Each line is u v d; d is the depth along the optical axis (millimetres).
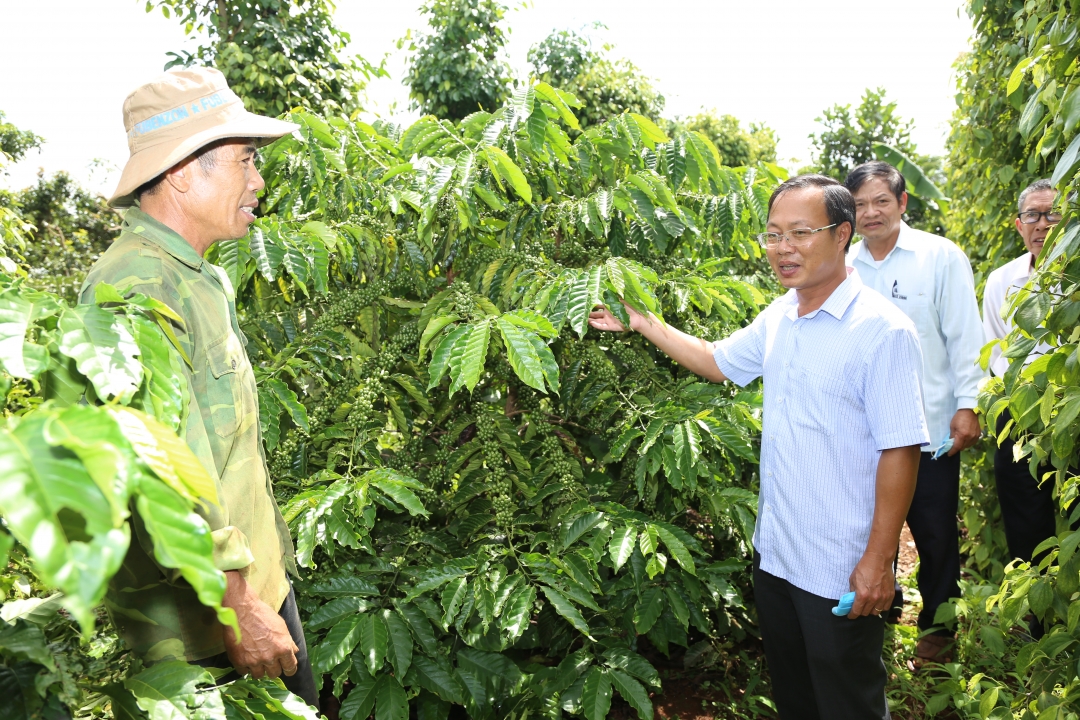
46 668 987
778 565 1982
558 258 2725
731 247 3053
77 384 1060
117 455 614
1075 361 1575
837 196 1800
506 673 2285
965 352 2961
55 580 542
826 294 1903
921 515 3068
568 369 2541
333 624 2125
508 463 2604
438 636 2408
